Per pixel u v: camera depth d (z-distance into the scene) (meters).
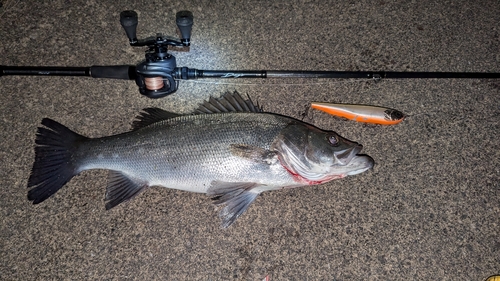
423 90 0.66
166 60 0.55
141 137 0.57
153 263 0.61
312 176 0.57
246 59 0.67
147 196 0.63
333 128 0.65
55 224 0.62
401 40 0.67
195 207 0.62
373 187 0.63
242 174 0.56
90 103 0.65
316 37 0.67
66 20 0.66
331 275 0.61
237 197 0.58
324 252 0.61
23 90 0.65
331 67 0.67
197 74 0.59
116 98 0.65
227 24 0.67
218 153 0.56
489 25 0.68
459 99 0.66
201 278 0.61
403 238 0.62
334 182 0.63
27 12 0.66
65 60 0.66
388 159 0.64
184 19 0.53
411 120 0.65
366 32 0.67
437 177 0.64
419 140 0.65
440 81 0.66
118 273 0.61
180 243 0.62
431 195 0.63
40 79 0.65
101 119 0.65
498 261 0.62
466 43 0.68
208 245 0.61
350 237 0.62
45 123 0.59
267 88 0.65
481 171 0.64
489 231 0.63
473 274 0.61
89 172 0.63
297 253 0.61
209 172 0.56
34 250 0.61
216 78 0.62
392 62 0.67
